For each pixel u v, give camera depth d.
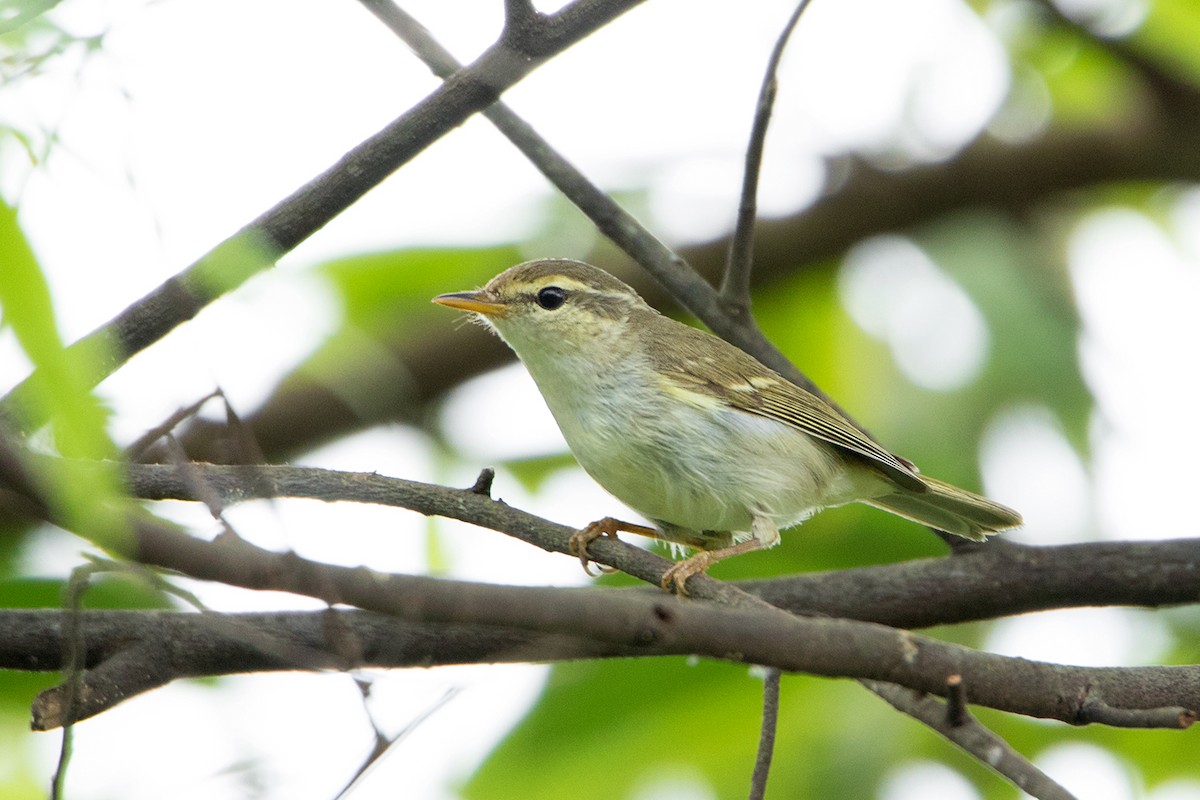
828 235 15.60
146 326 6.54
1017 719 11.82
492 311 11.23
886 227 15.70
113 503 4.75
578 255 14.64
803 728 11.80
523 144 9.92
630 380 10.98
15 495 4.52
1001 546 9.90
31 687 10.74
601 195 10.02
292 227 7.34
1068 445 13.96
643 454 10.90
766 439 10.91
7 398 5.09
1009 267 15.04
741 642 5.84
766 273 15.64
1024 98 15.97
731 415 10.89
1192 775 11.67
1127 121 15.57
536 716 11.22
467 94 7.46
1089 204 16.19
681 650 5.76
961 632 12.11
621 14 7.53
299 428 14.29
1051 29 14.73
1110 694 7.59
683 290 10.03
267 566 5.15
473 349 14.67
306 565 5.22
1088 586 9.78
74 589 6.34
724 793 11.73
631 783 11.45
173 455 6.15
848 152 15.84
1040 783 6.48
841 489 11.55
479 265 14.42
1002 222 15.84
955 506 10.93
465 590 5.42
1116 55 14.67
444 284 14.52
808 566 12.82
